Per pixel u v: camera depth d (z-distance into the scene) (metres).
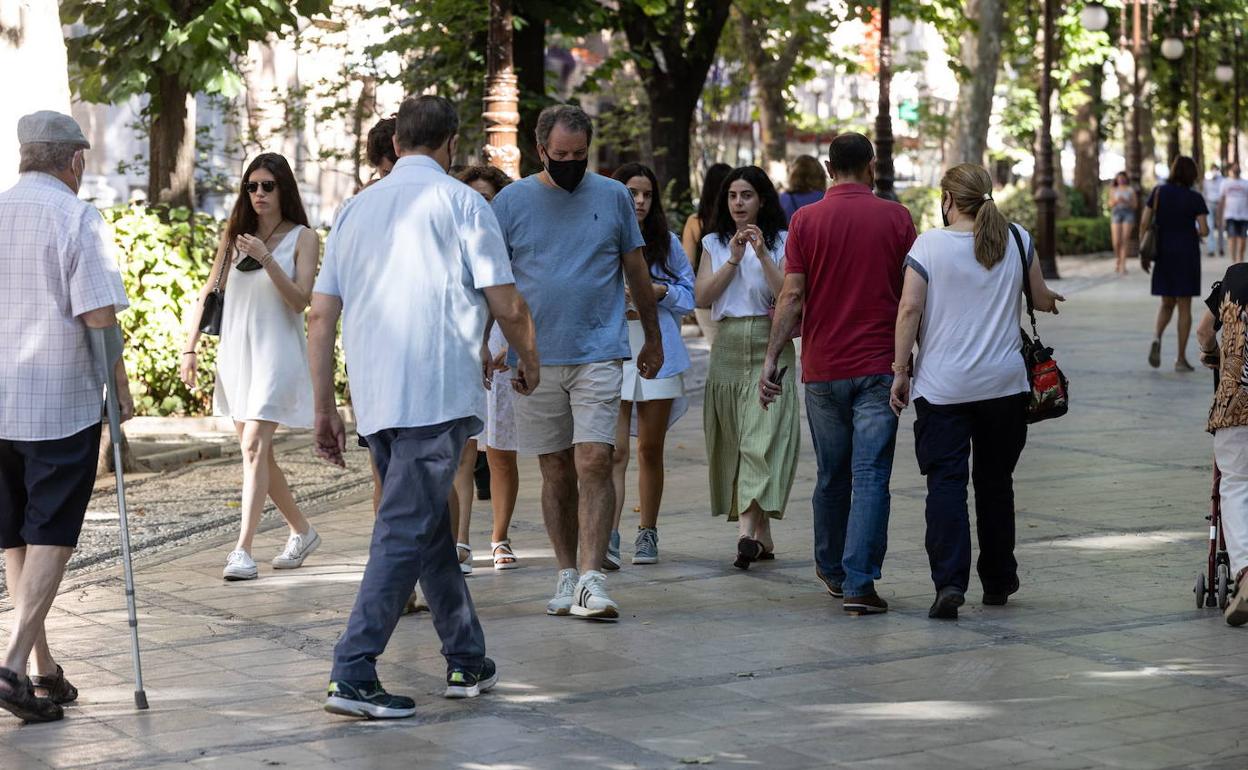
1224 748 10.02
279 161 15.49
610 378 13.37
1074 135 92.50
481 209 10.93
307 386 15.52
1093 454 22.36
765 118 55.62
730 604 14.12
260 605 14.23
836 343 13.82
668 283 15.63
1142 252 31.98
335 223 11.20
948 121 73.38
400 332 10.70
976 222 13.44
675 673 11.83
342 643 10.73
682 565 15.80
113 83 27.75
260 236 15.52
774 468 15.29
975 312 13.44
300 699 11.25
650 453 15.81
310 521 18.33
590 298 13.26
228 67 27.48
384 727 10.56
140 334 25.77
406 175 10.93
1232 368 13.04
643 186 15.51
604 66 39.66
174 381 26.38
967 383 13.38
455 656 11.20
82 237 10.80
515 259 13.29
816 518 14.31
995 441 13.71
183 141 29.86
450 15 33.00
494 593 14.60
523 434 13.53
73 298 10.76
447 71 34.25
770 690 11.36
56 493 10.84
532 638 12.90
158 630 13.31
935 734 10.30
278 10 27.62
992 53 62.28
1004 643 12.66
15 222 10.80
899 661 12.12
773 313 15.29
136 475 21.75
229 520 18.36
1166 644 12.59
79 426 10.86
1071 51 79.19
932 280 13.45
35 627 10.69
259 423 15.31
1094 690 11.31
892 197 40.78
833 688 11.40
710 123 56.72
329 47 34.44
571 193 13.27
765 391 14.20
